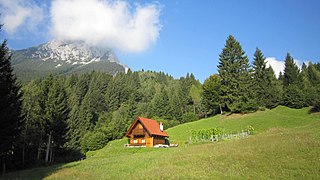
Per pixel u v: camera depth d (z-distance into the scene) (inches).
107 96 5605.3
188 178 737.0
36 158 1898.4
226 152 1071.6
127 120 4082.2
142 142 2583.7
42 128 1966.0
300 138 1151.6
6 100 1234.6
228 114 3161.9
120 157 1569.9
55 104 2020.2
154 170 908.0
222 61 3344.0
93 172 1008.9
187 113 4146.2
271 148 999.6
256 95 3297.2
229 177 711.1
